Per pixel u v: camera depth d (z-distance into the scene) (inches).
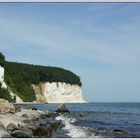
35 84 6855.3
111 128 1374.3
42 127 1024.2
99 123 1668.3
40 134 1002.7
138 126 1534.2
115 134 1096.8
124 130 1254.3
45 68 7357.3
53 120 1743.4
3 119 1224.2
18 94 5767.7
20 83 6082.7
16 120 1285.7
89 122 1701.5
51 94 7155.5
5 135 907.4
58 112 2765.7
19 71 6614.2
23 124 1192.2
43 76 7121.1
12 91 5467.5
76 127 1322.6
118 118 2198.6
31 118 1636.3
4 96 4579.2
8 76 5866.1
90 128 1293.1
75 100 7810.0
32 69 7007.9
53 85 7239.2
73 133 1093.8
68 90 7632.9
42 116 1956.2
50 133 1035.3
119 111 3533.5
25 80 6579.7
